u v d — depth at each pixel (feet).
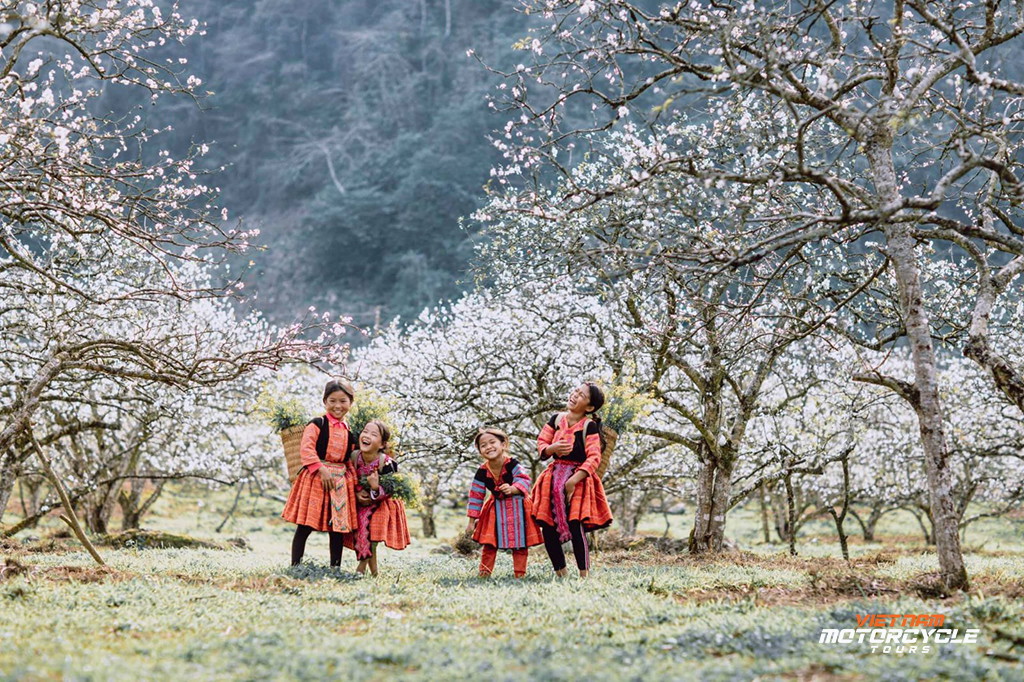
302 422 34.78
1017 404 26.71
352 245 264.52
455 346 61.41
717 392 50.39
